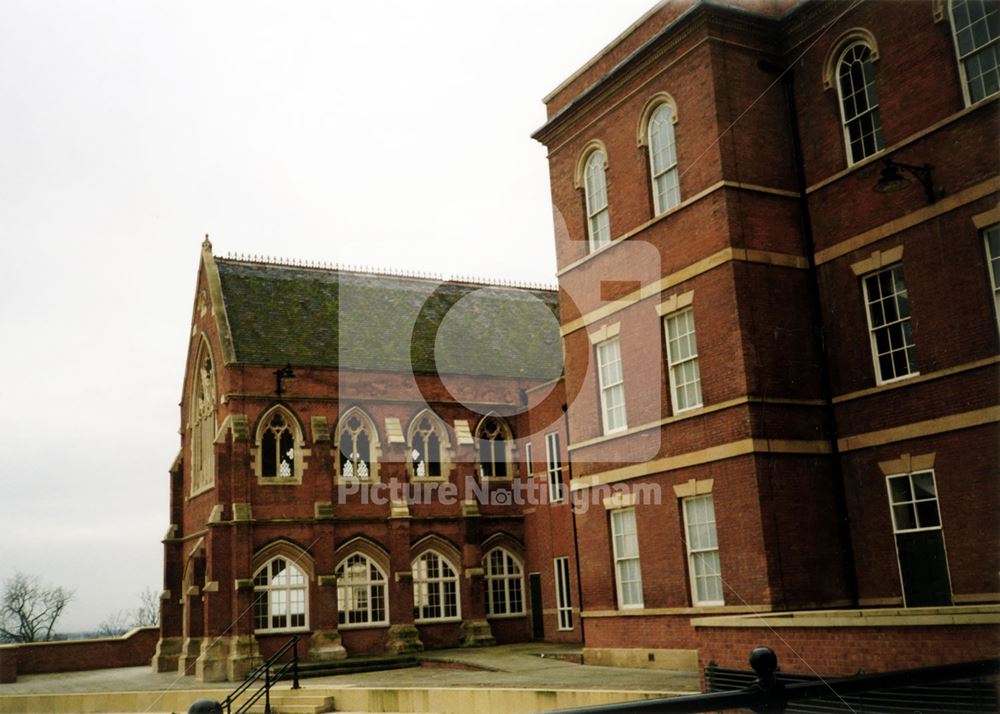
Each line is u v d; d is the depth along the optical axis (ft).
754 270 65.16
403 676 90.94
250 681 82.53
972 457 54.54
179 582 129.90
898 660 40.55
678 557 67.62
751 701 11.73
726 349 64.49
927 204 58.13
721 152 66.03
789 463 62.64
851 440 62.95
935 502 57.26
